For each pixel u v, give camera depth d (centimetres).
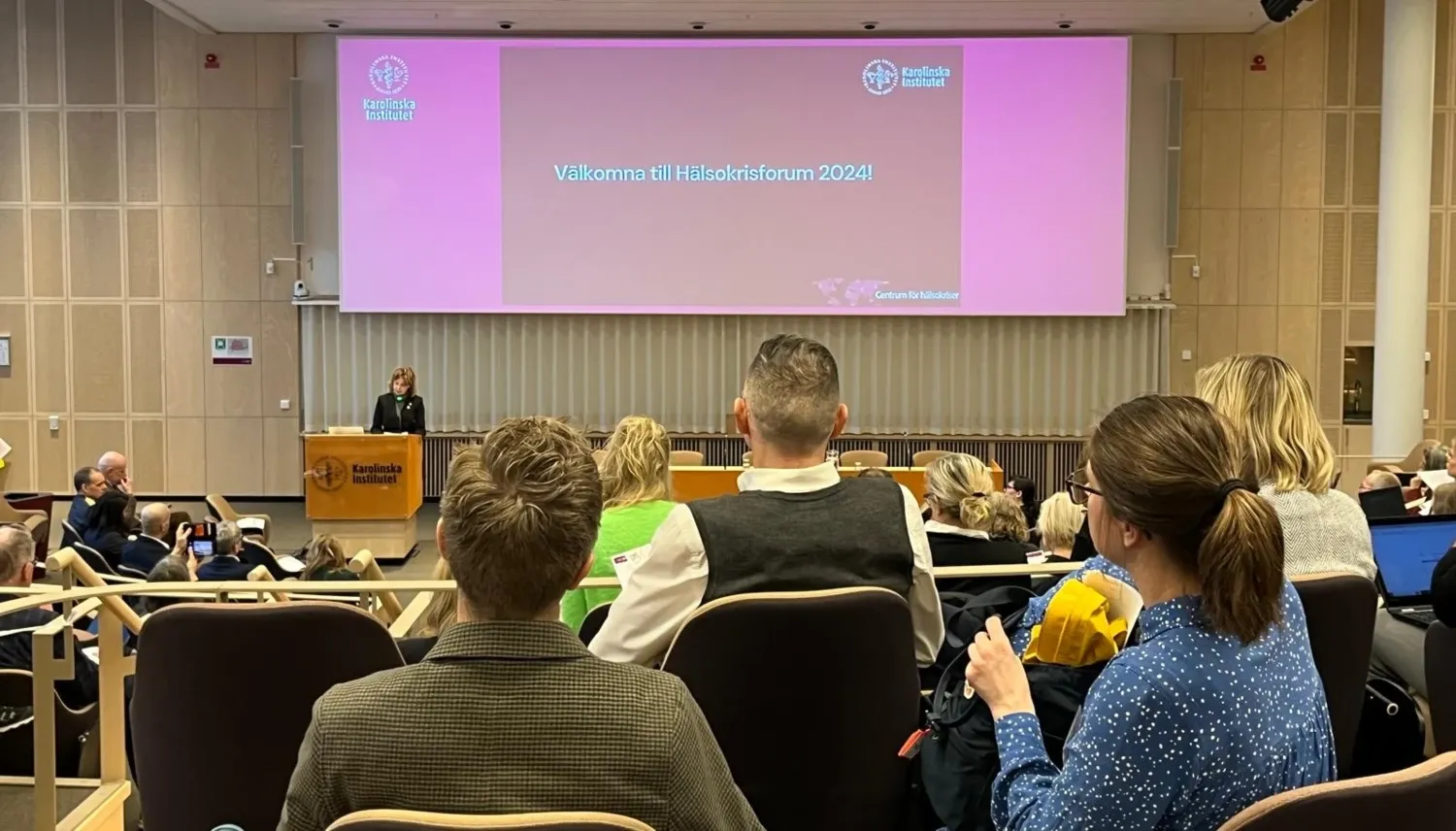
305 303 988
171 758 192
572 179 962
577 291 970
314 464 752
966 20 926
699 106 957
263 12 915
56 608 327
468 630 119
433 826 98
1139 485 126
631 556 230
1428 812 111
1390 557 290
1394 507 431
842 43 948
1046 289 958
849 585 185
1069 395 984
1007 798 140
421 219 963
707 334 989
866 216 959
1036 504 778
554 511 121
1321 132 993
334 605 187
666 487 264
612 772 113
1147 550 131
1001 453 986
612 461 260
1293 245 1000
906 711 177
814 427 196
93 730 286
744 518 186
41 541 652
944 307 962
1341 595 181
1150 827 123
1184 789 122
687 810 116
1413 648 270
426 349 992
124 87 1002
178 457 1022
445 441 995
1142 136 980
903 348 985
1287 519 201
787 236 964
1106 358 982
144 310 1016
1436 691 242
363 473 753
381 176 960
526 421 131
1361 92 991
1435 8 860
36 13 999
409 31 973
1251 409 208
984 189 952
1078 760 125
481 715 114
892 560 189
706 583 183
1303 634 137
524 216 964
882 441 991
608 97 957
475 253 966
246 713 188
